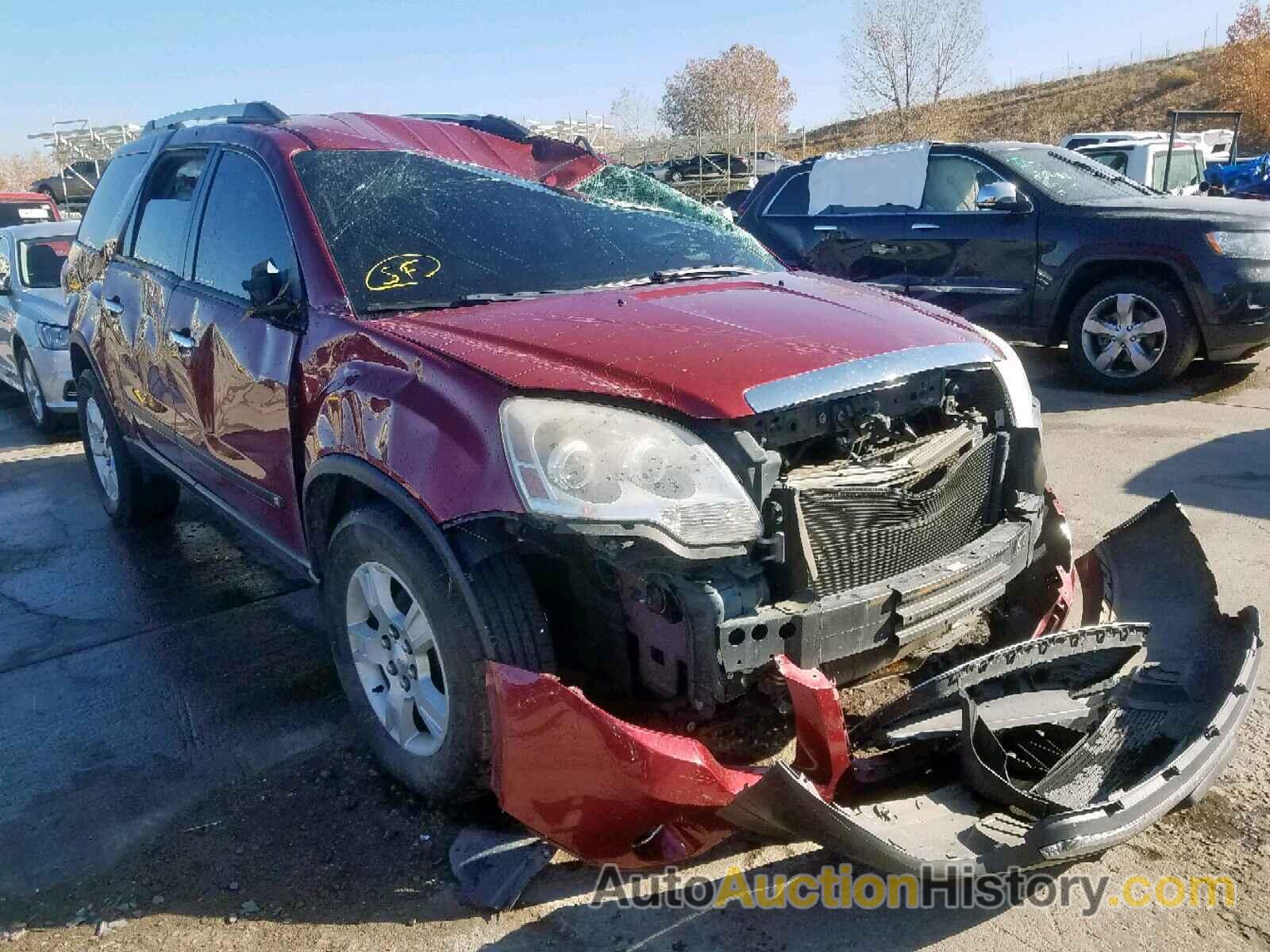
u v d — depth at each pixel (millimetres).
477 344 2684
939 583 2584
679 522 2270
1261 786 2865
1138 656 2869
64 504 6293
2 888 2693
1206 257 7102
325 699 3641
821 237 8945
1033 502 3000
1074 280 7715
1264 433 6332
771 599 2422
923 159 8406
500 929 2443
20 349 8438
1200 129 35156
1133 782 2387
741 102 59156
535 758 2348
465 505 2414
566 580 2613
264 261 3283
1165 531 3111
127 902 2604
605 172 4055
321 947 2410
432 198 3566
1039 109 45562
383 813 2920
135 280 4547
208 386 3781
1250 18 37969
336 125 3867
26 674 3965
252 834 2857
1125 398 7520
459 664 2561
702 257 3760
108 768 3256
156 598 4691
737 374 2459
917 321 2994
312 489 3104
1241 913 2414
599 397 2402
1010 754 2449
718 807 2234
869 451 2635
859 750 2455
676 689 2402
